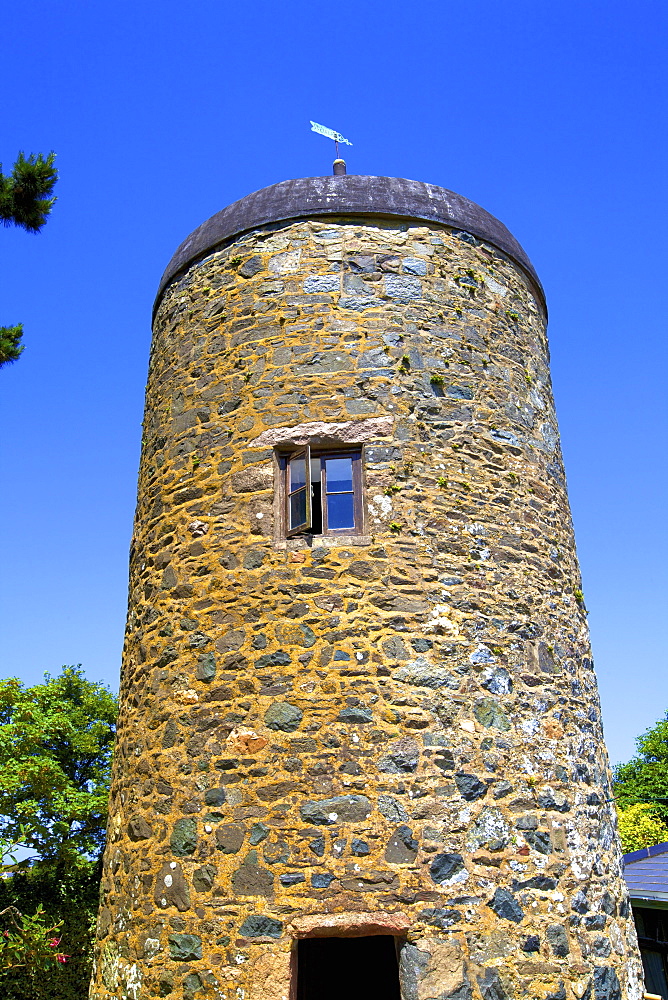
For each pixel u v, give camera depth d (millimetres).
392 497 6387
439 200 7531
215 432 6926
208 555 6559
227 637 6227
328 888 5398
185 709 6219
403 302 7004
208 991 5348
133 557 7652
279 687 5938
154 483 7371
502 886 5637
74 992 14383
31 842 14211
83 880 15547
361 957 8289
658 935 10891
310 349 6797
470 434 6887
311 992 8117
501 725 6125
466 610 6309
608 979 5875
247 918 5414
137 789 6391
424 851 5504
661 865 11977
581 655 7121
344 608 6066
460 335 7156
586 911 5973
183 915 5633
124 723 6918
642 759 30109
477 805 5773
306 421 6609
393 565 6195
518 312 7828
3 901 14594
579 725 6723
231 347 7098
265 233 7312
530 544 6941
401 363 6793
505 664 6344
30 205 8750
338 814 5551
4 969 11023
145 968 5711
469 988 5273
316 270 7047
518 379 7496
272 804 5648
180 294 7816
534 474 7270
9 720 13000
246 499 6555
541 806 6070
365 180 7379
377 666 5918
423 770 5711
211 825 5758
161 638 6645
